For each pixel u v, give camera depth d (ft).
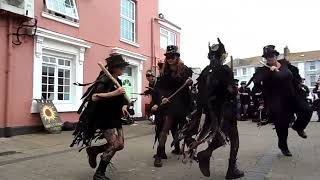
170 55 22.82
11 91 34.81
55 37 39.47
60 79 42.06
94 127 18.35
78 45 43.06
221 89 18.78
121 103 18.49
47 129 36.86
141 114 57.06
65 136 35.32
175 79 23.02
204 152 18.12
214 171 20.94
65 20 41.39
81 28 44.21
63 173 20.45
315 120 60.13
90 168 21.68
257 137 35.83
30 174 20.16
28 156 25.45
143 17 59.26
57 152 26.91
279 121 24.30
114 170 21.21
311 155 25.55
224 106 18.76
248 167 21.81
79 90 43.65
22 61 36.06
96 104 18.15
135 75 57.21
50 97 40.65
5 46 34.55
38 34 37.24
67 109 41.81
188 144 19.71
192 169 21.50
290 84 24.06
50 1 39.58
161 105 23.06
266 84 24.63
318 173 20.24
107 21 49.11
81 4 44.29
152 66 61.21
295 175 19.81
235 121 19.13
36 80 37.50
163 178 19.47
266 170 20.98
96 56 46.88
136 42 57.00
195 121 19.38
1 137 33.68
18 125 35.58
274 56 24.32
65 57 42.37
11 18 34.78
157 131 24.18
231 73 18.72
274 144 30.89
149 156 25.63
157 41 63.10
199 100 19.19
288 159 24.17
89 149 19.20
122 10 53.88
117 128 18.63
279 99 24.18
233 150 19.13
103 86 18.07
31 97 36.99
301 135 25.43
